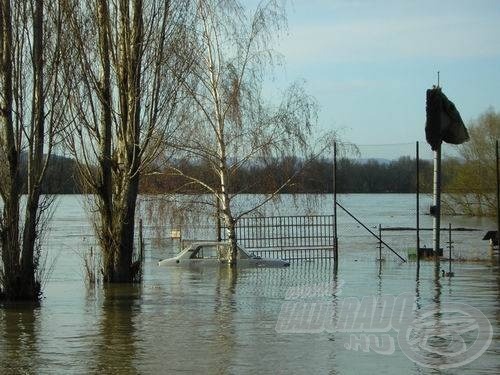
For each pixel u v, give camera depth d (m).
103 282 26.70
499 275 28.03
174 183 32.81
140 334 17.12
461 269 30.27
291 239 35.00
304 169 33.34
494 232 38.72
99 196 26.70
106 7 26.08
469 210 63.53
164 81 26.72
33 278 22.22
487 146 62.91
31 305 21.55
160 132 26.98
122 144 26.72
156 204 32.75
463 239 48.44
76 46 24.91
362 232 56.59
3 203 21.77
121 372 13.68
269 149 32.25
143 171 28.45
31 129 21.91
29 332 17.47
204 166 32.66
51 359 14.73
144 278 28.09
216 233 34.31
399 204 101.19
